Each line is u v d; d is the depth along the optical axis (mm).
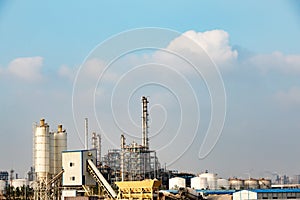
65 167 91312
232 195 93000
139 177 119875
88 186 90750
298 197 91438
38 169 92438
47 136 93250
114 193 86562
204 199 82438
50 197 91562
